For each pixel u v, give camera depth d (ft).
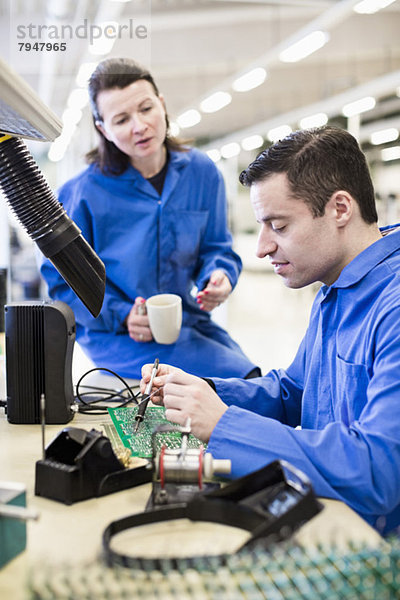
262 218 3.87
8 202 3.86
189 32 21.62
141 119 6.13
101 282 4.23
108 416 4.55
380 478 2.98
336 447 3.08
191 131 38.50
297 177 3.70
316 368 4.25
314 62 27.61
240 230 29.89
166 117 6.75
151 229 6.79
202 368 6.55
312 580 1.96
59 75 12.14
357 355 3.71
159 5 18.78
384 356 3.29
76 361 7.14
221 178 7.32
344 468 3.00
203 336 7.04
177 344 6.62
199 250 7.38
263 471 2.78
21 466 3.46
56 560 2.37
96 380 5.98
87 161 6.89
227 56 21.86
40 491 3.04
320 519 2.76
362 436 3.08
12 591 2.15
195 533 2.66
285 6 19.19
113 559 2.22
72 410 4.38
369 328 3.62
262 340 21.38
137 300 6.39
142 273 6.84
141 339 6.36
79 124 16.84
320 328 4.33
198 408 3.39
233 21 21.38
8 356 4.25
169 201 6.86
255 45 21.79
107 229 6.79
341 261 3.95
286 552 2.13
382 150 22.26
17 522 2.41
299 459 3.07
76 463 2.98
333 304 4.15
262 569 2.04
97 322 6.64
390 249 3.86
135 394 5.23
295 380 4.75
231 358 6.73
